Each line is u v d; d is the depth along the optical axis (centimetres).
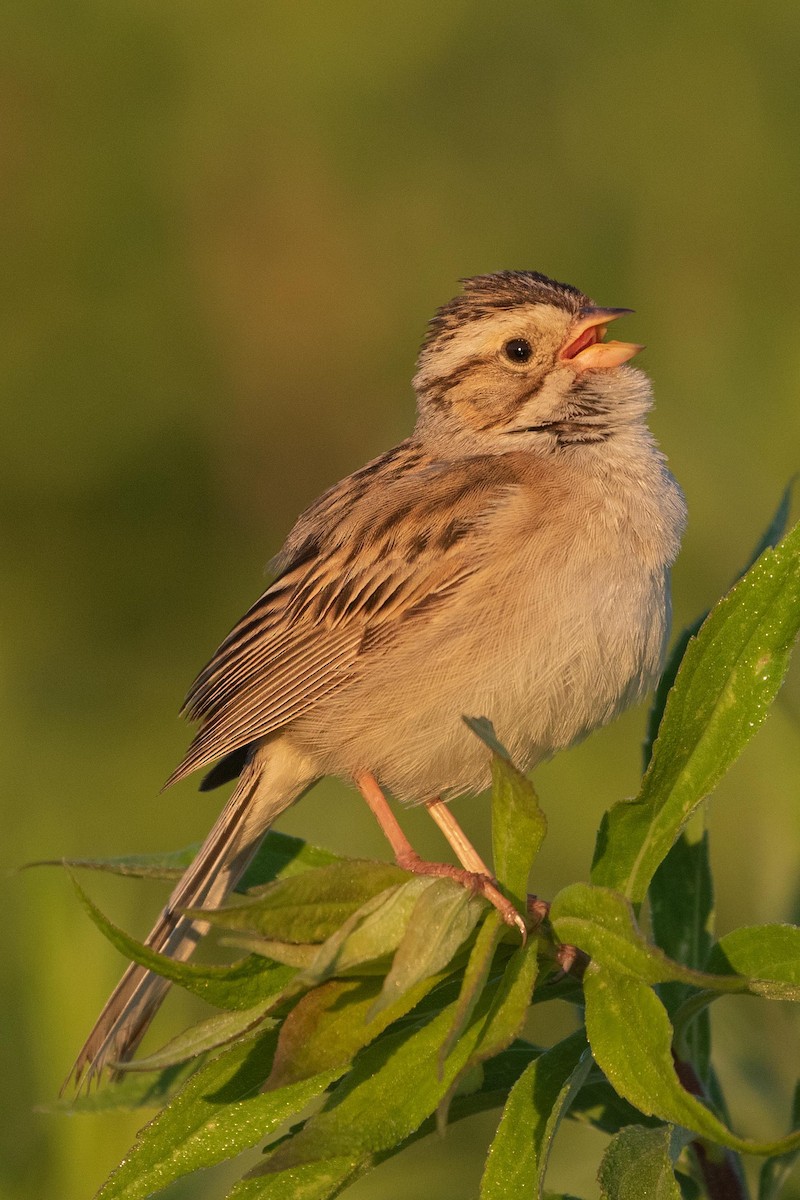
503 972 671
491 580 1000
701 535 1284
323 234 1708
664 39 1692
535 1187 570
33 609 1538
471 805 1327
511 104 1720
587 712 1009
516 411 1105
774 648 641
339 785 1275
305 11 1716
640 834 661
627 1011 587
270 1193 625
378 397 1686
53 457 1589
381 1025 607
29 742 1376
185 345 1662
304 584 1061
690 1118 554
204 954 1203
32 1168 767
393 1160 862
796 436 1284
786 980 636
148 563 1591
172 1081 789
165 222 1697
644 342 1608
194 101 1709
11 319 1630
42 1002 773
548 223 1702
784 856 824
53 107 1684
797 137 1666
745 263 1636
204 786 1179
